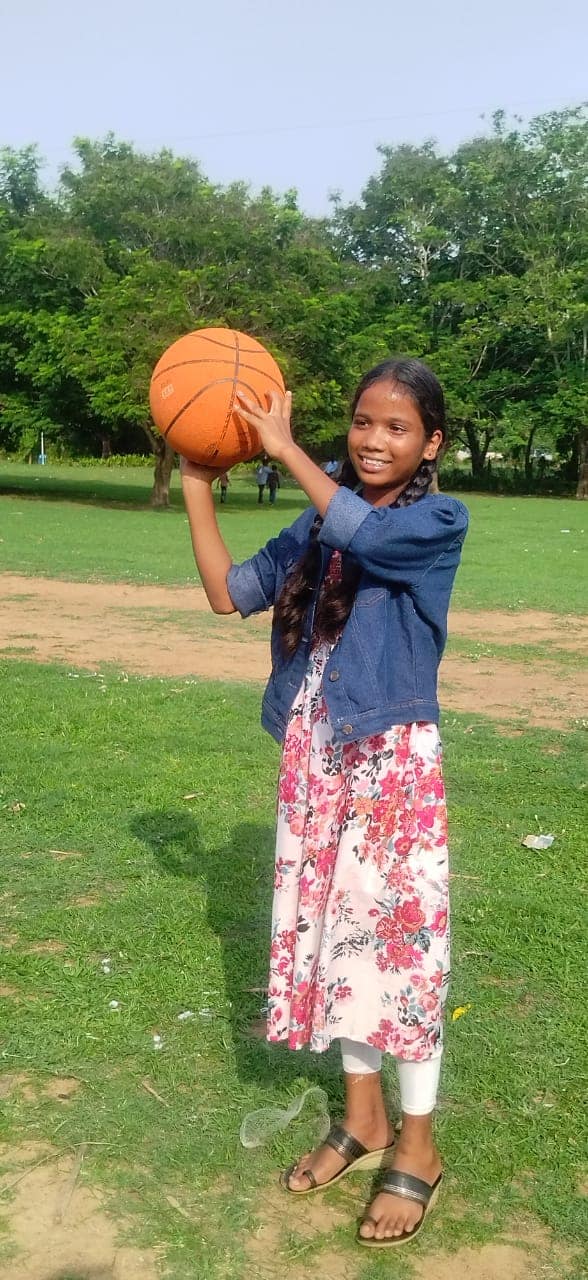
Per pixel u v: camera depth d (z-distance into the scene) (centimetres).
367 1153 277
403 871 252
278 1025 269
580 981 377
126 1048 326
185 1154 278
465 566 1741
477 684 889
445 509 248
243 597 287
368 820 253
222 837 500
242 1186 269
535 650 1048
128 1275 239
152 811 532
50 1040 328
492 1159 283
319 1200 268
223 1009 349
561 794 586
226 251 2923
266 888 444
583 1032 344
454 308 4509
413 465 257
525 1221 262
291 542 282
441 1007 257
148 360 2597
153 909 420
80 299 3083
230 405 276
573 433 4306
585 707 812
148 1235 251
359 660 250
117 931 400
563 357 4341
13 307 3050
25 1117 292
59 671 864
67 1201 261
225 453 281
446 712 779
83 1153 278
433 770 254
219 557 290
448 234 4491
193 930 404
